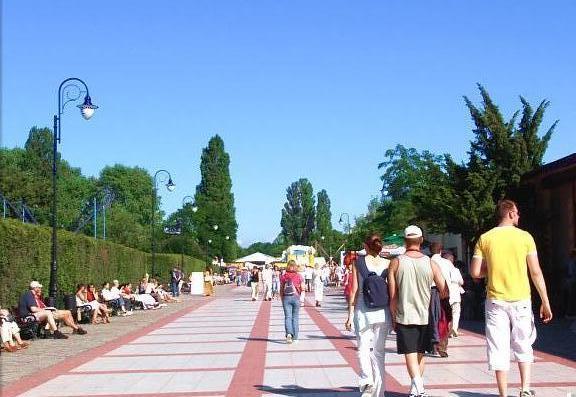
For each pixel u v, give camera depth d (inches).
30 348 663.1
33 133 3742.6
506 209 330.6
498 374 319.6
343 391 396.2
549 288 895.7
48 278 981.8
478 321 824.9
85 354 614.9
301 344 650.8
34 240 921.5
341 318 979.3
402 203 1947.6
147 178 3939.5
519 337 321.1
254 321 971.3
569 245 893.8
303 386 416.2
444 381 413.7
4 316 639.8
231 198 4121.6
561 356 506.6
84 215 3457.2
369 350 352.2
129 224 3427.7
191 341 706.8
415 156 2159.2
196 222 3865.7
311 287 2030.0
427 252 666.8
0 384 450.9
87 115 911.0
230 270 3754.9
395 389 391.2
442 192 958.4
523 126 981.8
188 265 2684.5
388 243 1284.4
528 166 955.3
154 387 425.4
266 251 7258.9
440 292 341.1
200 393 400.8
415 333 332.2
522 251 320.2
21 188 2748.5
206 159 4101.9
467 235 957.2
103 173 3897.6
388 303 345.7
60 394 409.1
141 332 834.2
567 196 899.4
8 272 824.3
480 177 944.9
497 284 320.5
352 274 359.6
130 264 1627.7
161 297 1505.9
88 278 1218.0
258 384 426.3
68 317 794.2
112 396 398.6
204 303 1562.5
